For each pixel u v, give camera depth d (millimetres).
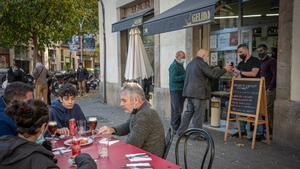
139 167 2582
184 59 7668
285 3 5812
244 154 5609
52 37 14492
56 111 4375
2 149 1978
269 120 6621
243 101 6184
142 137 3346
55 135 3834
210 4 5738
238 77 6484
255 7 7934
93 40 23375
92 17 21625
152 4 10383
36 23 13086
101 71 14711
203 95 6559
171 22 6977
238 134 6871
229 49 8367
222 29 8547
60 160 2865
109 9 13477
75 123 4086
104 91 14102
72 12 13906
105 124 8914
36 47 14234
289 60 5820
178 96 7500
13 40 14695
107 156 2902
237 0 8266
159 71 9664
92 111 11555
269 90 6582
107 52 13914
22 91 3258
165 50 9344
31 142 2100
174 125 7539
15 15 12781
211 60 8836
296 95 5750
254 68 6379
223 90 8320
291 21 5723
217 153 5688
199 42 8336
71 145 3229
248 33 8031
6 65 30609
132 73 10016
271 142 6277
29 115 2139
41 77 12352
